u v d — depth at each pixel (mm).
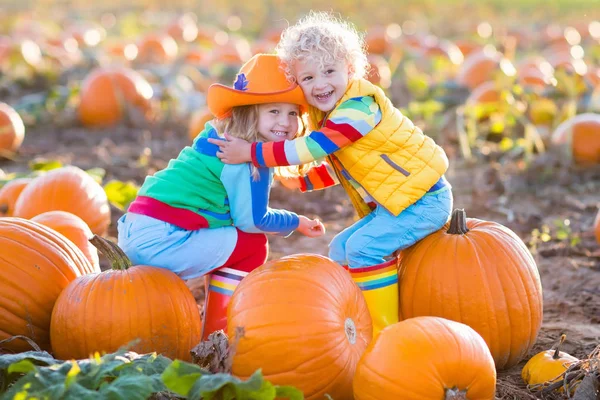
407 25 23109
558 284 5840
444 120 10383
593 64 14625
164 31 19656
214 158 4324
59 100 11781
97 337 3980
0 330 4152
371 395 3473
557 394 3947
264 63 4367
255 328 3676
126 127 11141
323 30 4301
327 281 3844
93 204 6090
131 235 4395
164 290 4109
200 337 4340
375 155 4332
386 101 4371
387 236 4367
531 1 29656
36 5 28391
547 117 9727
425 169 4340
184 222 4344
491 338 4254
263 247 4531
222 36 19984
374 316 4383
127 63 16141
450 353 3432
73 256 4469
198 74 14133
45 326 4270
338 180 5141
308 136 4230
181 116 11914
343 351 3736
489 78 12531
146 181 4500
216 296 4457
